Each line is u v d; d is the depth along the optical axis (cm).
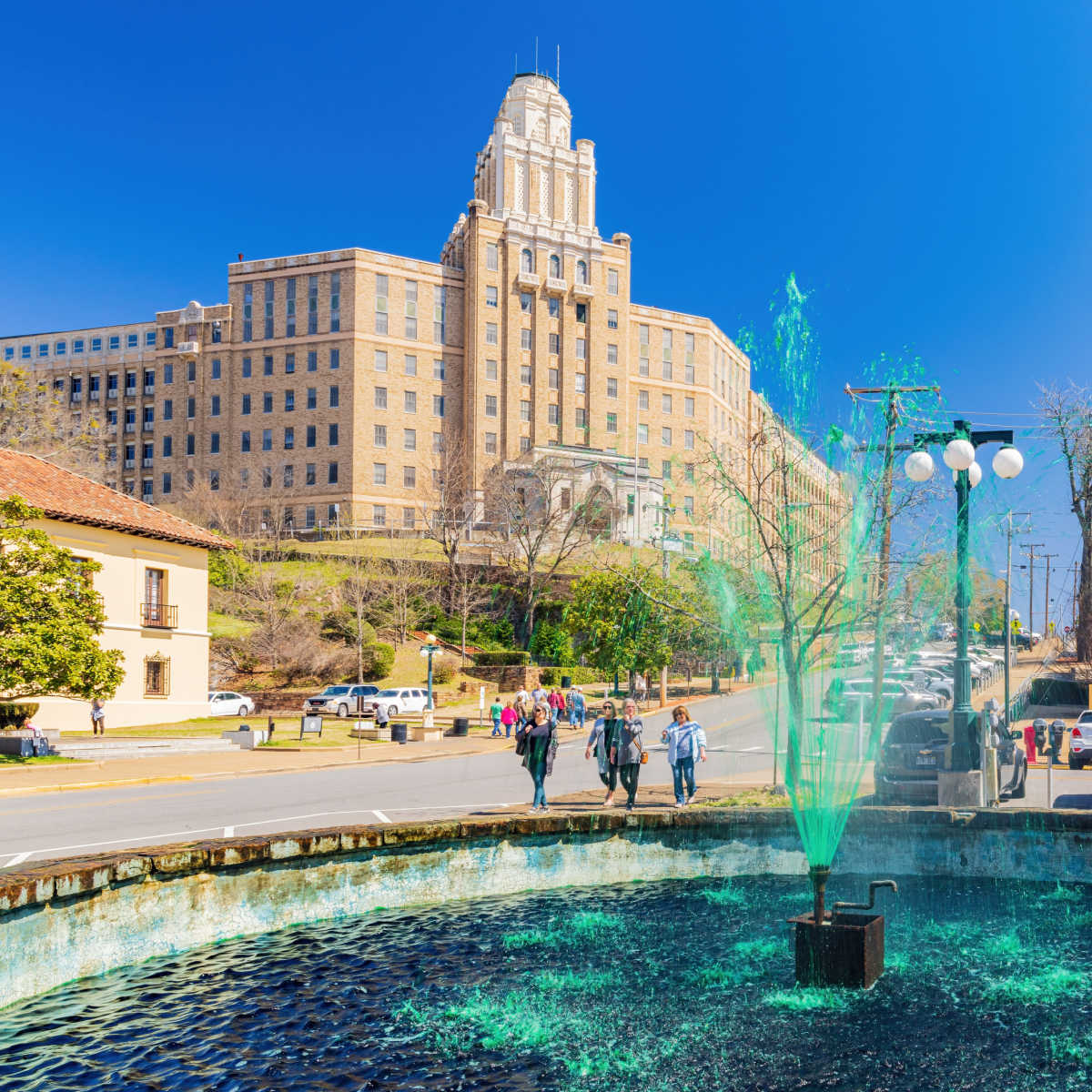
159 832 1356
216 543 3934
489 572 6506
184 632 3825
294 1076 627
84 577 2656
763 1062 643
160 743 2908
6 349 11231
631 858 1185
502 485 7031
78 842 1270
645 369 9606
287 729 3756
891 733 1520
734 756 2466
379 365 8575
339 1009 745
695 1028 702
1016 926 963
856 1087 606
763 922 991
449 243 10250
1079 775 2089
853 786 1360
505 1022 716
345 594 5684
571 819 1159
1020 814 1159
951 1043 671
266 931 960
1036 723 2597
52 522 3186
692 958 869
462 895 1101
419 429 8694
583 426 9144
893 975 817
